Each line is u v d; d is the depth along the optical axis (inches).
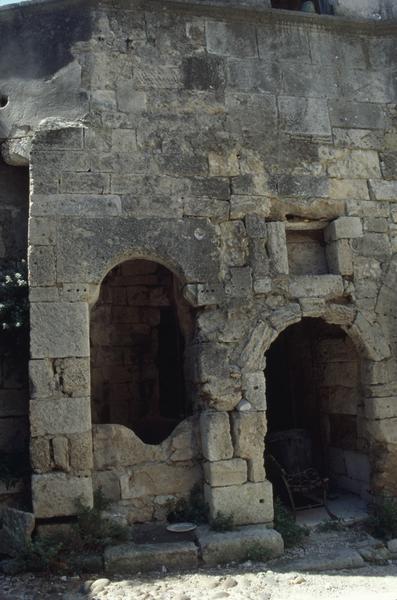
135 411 422.9
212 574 263.0
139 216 317.1
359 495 363.9
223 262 325.7
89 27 335.3
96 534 280.7
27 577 263.0
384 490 331.9
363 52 375.9
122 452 306.7
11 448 325.4
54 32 336.2
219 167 334.6
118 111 328.2
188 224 323.3
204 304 317.4
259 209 335.0
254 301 326.3
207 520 303.0
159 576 261.0
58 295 299.7
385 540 310.0
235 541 278.4
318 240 362.3
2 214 347.6
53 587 252.1
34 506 279.3
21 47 335.6
